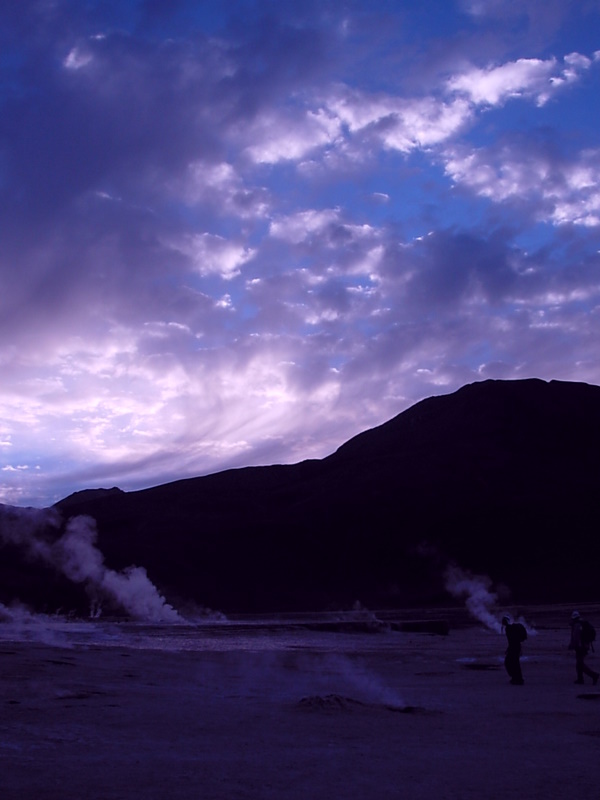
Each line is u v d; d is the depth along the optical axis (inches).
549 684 770.2
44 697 588.4
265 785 318.3
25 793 295.4
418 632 1893.5
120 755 381.4
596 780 332.8
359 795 301.1
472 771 351.3
